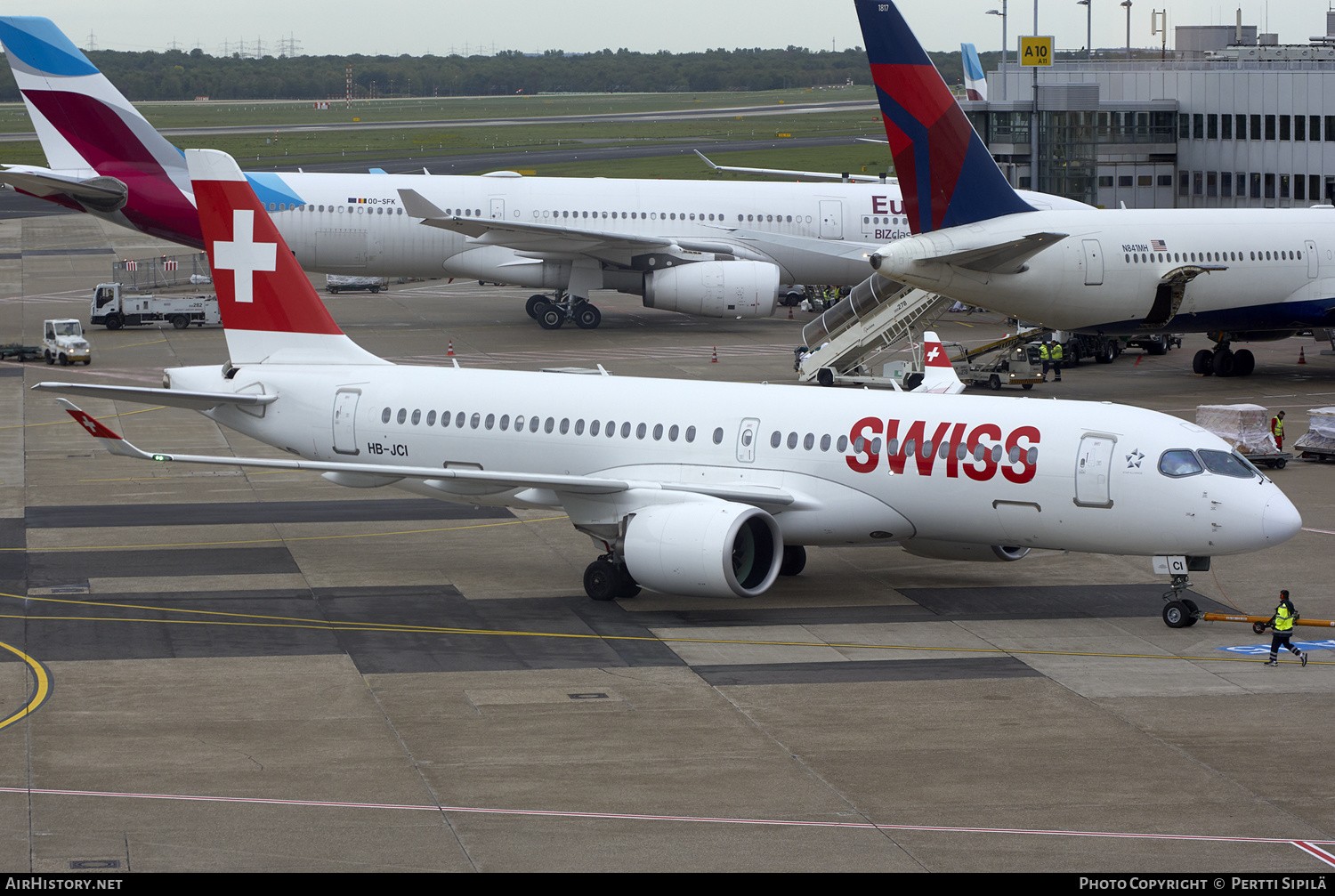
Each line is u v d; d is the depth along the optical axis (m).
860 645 74.56
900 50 139.12
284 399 97.62
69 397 153.00
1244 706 64.44
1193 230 152.75
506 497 89.69
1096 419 78.50
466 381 93.88
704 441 85.94
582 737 60.25
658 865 47.41
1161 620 79.44
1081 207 193.25
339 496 113.19
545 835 49.97
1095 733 60.88
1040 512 78.50
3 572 88.81
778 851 48.66
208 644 73.94
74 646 73.44
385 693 66.12
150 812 51.69
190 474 120.31
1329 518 102.38
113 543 97.00
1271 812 52.31
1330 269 158.62
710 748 58.91
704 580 77.38
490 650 73.44
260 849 48.53
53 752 57.94
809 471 83.12
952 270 143.00
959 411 81.62
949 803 53.09
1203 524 74.56
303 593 84.88
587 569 83.94
